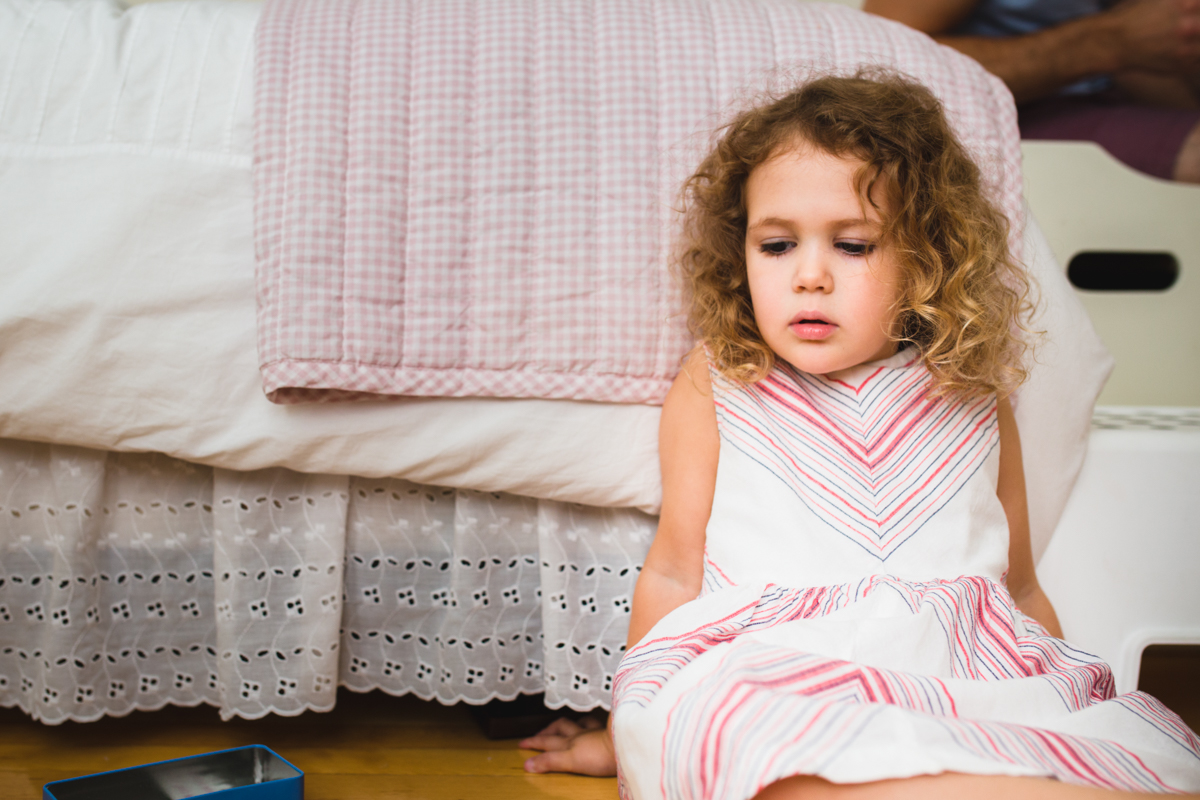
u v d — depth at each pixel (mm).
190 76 746
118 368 717
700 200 773
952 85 840
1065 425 818
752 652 537
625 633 824
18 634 804
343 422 736
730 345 777
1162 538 832
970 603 660
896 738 461
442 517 827
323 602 798
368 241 722
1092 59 1376
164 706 904
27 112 734
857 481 724
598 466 771
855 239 708
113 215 709
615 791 773
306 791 752
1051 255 841
